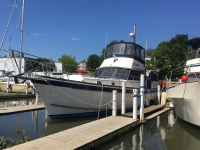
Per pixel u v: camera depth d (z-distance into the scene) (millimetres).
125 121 7910
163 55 32906
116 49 11977
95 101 9688
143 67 12469
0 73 27781
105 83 10289
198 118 7461
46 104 8953
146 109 11242
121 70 11008
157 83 15047
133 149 5969
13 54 7984
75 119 9789
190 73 9336
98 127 6934
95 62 64375
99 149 5770
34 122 9219
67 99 9047
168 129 8281
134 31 14688
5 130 7805
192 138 7125
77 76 10656
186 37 44219
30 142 5293
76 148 4871
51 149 4766
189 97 7293
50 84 8508
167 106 13789
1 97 17828
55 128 8320
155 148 6098
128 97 10969
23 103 15531
